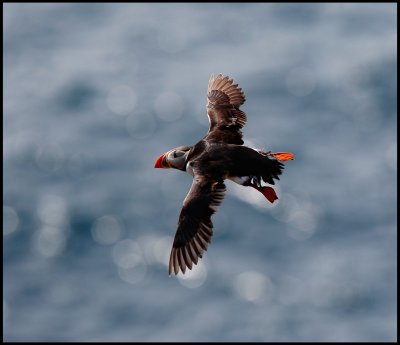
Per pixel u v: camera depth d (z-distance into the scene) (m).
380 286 31.64
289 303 31.34
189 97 42.62
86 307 31.61
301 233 34.03
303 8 50.56
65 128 41.34
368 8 50.03
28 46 48.91
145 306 31.39
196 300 31.45
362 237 33.88
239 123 12.60
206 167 11.58
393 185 36.47
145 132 40.56
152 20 50.59
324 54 45.75
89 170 38.47
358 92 42.41
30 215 35.88
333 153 38.44
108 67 46.00
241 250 33.28
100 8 52.44
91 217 35.59
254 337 29.81
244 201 35.28
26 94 44.22
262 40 47.69
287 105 41.69
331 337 29.89
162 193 36.69
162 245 33.97
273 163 11.60
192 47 47.41
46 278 32.94
